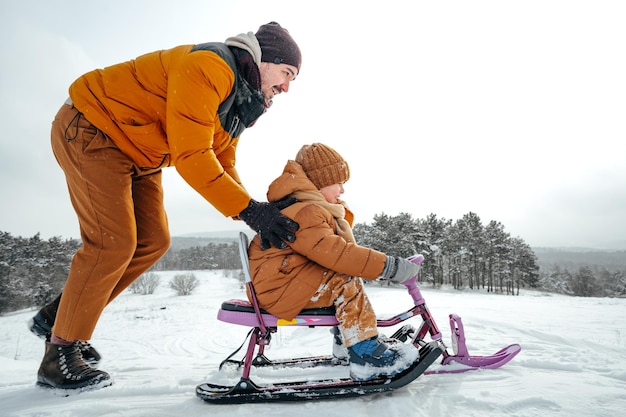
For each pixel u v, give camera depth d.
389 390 1.54
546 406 1.39
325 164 2.02
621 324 5.58
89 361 2.05
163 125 1.82
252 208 1.63
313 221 1.69
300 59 2.03
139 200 2.13
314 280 1.67
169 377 1.96
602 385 1.63
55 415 1.44
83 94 1.74
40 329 1.89
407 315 1.91
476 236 49.75
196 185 1.59
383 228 45.41
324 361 2.18
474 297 22.11
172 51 1.82
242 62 1.82
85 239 1.80
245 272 1.72
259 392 1.53
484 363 1.91
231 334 13.98
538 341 3.30
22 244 44.66
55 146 1.83
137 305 35.19
